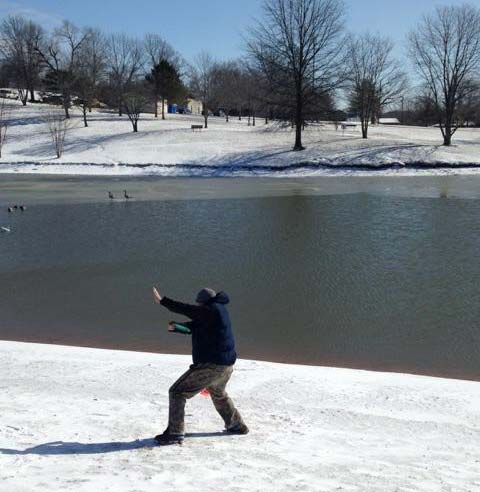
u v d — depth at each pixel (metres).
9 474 5.33
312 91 63.41
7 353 11.45
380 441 6.88
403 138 74.56
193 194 42.56
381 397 8.83
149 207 35.84
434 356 12.47
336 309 15.77
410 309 15.66
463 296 16.77
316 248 23.52
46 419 7.26
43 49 108.00
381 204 36.09
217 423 7.40
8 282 18.98
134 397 8.58
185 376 6.55
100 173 61.41
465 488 5.35
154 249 23.75
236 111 122.50
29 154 70.31
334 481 5.40
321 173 57.69
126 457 5.96
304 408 8.20
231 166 60.84
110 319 15.27
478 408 8.43
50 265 21.25
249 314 15.42
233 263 21.17
